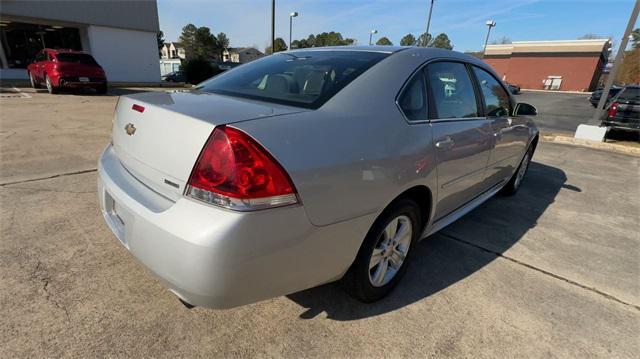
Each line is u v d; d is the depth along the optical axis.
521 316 2.24
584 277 2.74
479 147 2.85
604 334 2.13
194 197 1.48
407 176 2.04
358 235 1.84
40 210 3.20
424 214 2.49
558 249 3.17
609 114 10.17
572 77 51.59
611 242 3.38
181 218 1.46
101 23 19.75
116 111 2.24
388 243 2.21
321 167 1.60
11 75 18.34
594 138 8.66
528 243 3.25
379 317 2.15
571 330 2.15
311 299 2.26
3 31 18.72
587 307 2.37
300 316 2.11
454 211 2.98
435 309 2.25
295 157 1.53
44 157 4.82
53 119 7.69
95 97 12.29
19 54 19.53
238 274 1.45
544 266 2.86
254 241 1.44
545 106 22.61
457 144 2.51
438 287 2.49
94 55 20.05
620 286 2.64
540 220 3.82
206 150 1.46
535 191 4.82
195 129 1.52
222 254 1.39
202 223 1.41
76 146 5.49
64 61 12.26
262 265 1.49
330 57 2.42
